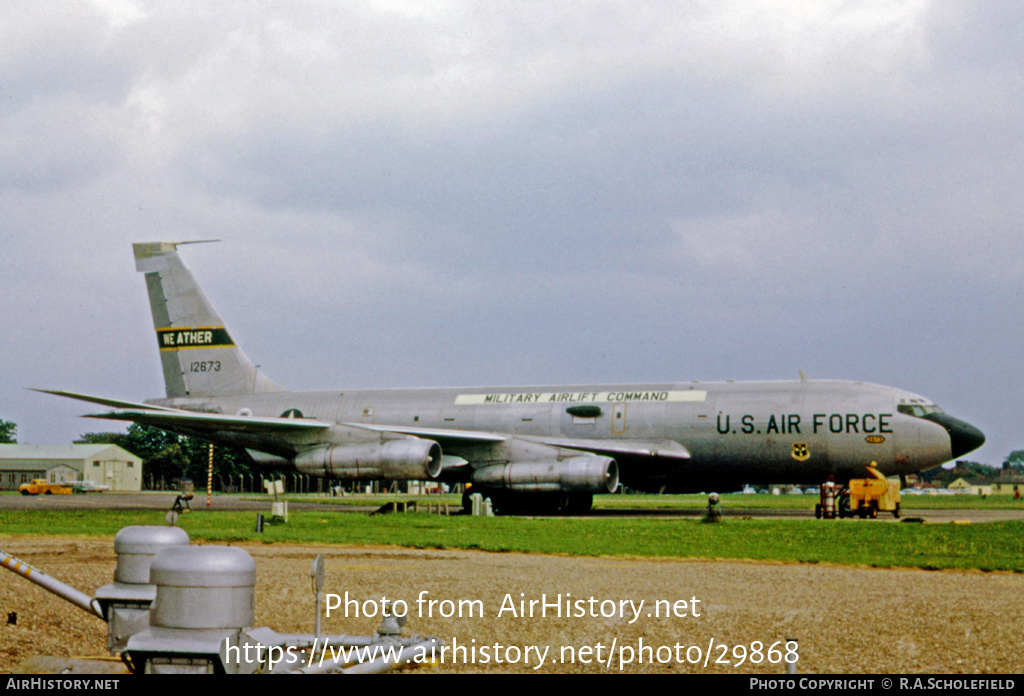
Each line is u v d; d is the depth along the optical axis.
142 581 9.42
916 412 38.97
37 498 69.69
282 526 29.75
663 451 41.72
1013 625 12.24
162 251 54.53
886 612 13.20
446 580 16.45
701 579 16.73
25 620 12.68
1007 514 43.50
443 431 43.50
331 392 50.66
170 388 53.84
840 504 38.19
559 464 41.53
